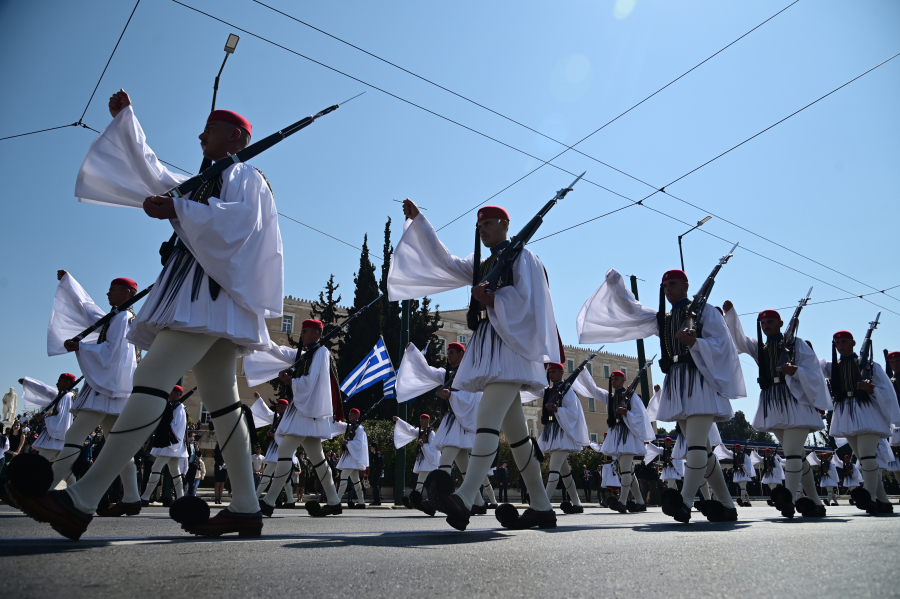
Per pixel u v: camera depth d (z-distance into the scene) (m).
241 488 3.57
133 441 2.95
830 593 1.73
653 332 6.95
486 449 4.46
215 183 3.53
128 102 3.49
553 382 10.84
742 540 3.25
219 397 3.55
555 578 2.00
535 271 4.75
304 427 7.98
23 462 2.58
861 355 8.86
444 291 5.37
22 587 1.66
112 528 4.34
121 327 6.54
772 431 7.74
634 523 5.77
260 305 3.43
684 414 6.08
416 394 10.50
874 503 7.48
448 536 3.69
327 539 3.35
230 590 1.73
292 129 3.84
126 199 3.56
